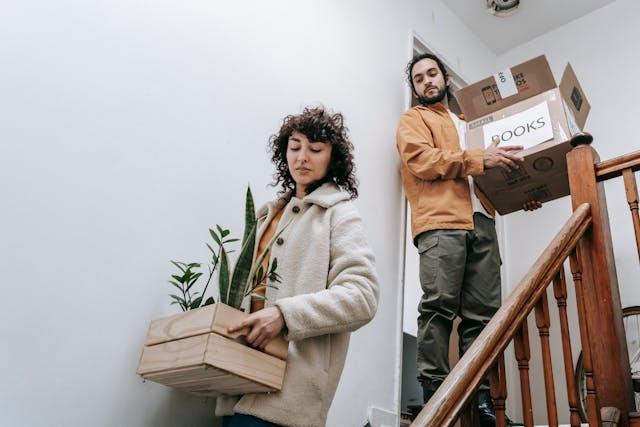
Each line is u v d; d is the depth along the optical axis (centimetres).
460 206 220
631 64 331
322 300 109
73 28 159
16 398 122
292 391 109
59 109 149
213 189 177
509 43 398
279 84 216
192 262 163
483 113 235
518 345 137
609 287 165
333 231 125
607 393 155
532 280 142
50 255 136
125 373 139
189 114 180
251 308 124
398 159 268
